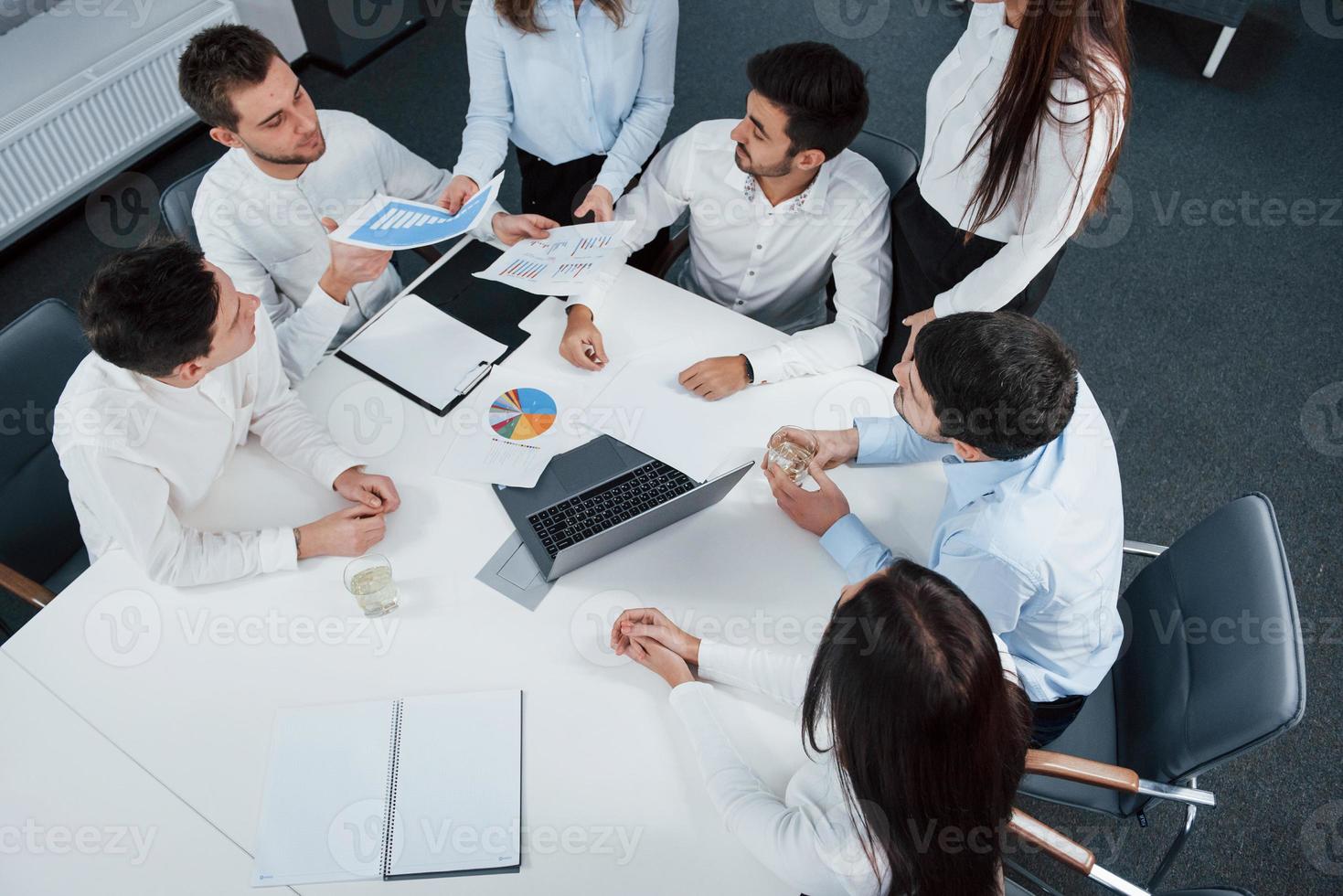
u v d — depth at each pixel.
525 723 1.35
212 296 1.34
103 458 1.39
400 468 1.63
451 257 1.97
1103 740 1.65
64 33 3.01
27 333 1.66
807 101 1.64
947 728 0.98
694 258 2.18
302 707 1.37
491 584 1.49
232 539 1.48
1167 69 3.63
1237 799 2.04
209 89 1.69
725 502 1.60
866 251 1.97
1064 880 1.96
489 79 2.16
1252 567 1.43
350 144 2.04
